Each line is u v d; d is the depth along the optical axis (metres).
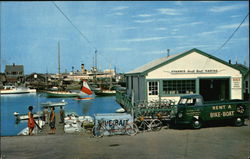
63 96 61.28
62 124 19.61
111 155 9.30
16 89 75.00
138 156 9.09
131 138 12.05
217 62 17.84
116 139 11.97
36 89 82.94
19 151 10.05
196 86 17.53
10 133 21.33
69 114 24.14
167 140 11.32
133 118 14.19
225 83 18.69
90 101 50.44
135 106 15.12
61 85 77.62
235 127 13.81
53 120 14.84
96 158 8.99
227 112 13.83
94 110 35.66
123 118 13.01
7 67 102.44
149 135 12.55
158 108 14.85
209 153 9.17
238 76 18.00
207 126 14.30
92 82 97.00
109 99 55.38
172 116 14.88
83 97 55.16
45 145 11.02
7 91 73.56
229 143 10.50
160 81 17.22
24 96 67.94
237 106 13.95
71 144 11.16
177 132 12.97
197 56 17.62
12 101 53.47
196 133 12.56
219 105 13.75
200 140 11.12
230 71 17.94
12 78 100.31
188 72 17.52
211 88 20.97
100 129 12.84
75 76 104.56
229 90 17.95
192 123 13.49
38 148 10.50
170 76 17.33
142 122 13.70
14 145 11.06
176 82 17.47
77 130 15.33
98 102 47.81
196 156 8.86
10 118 31.20
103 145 10.85
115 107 37.84
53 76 100.75
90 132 14.08
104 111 34.22
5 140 12.17
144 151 9.69
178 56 17.41
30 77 100.12
